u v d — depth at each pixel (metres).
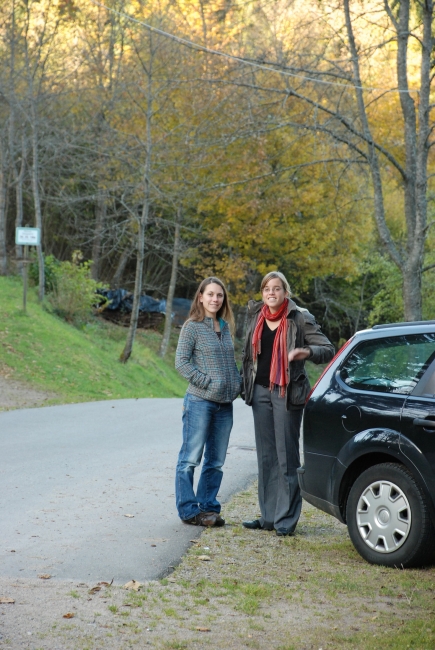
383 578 5.25
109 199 33.94
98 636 4.03
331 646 4.02
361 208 32.84
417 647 4.00
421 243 18.20
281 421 6.45
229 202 31.20
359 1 18.56
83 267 29.55
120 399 19.11
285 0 20.36
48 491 7.93
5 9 28.00
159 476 8.98
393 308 39.47
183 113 27.30
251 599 4.73
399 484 5.48
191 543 6.07
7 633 3.99
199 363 6.66
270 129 19.03
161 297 45.25
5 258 31.33
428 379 5.52
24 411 15.28
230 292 37.09
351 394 5.88
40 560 5.41
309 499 6.13
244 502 7.93
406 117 18.52
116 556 5.59
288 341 6.40
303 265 36.16
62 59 31.23
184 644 3.98
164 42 26.34
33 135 27.77
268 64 18.66
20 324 23.86
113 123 30.55
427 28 17.58
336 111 18.02
